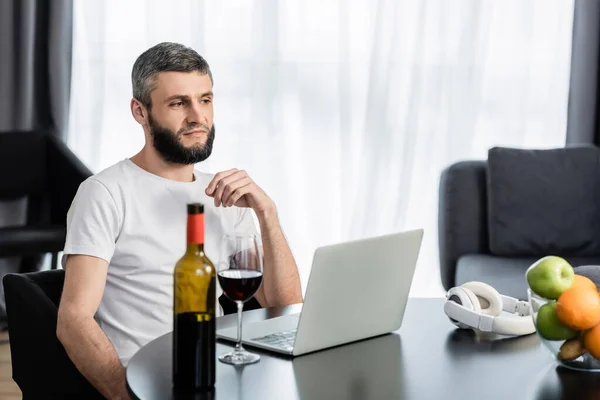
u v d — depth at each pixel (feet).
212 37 18.13
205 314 6.02
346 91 18.17
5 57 17.21
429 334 7.57
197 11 17.85
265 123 18.38
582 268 7.73
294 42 18.31
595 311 6.34
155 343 7.13
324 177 18.65
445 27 17.98
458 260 15.69
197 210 6.05
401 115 18.30
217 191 8.67
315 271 6.66
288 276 9.04
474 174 15.92
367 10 18.16
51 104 17.61
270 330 7.48
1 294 16.98
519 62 18.20
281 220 18.56
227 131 18.40
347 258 6.87
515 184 15.56
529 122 18.52
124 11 17.92
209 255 9.09
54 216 16.70
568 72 18.19
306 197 18.69
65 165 16.56
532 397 6.01
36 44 17.60
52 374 7.98
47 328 7.97
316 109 18.47
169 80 8.65
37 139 16.84
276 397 5.93
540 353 7.04
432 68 18.17
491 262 14.93
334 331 7.06
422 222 18.51
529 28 18.08
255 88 18.28
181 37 17.97
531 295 6.66
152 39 17.87
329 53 18.31
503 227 15.48
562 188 15.66
